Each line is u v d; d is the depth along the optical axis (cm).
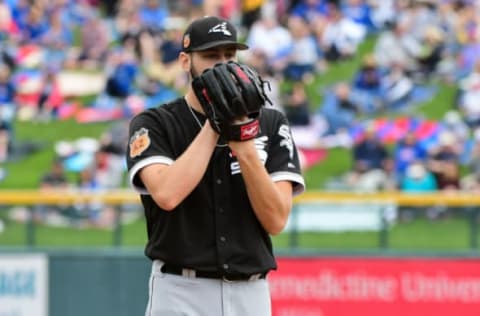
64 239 3494
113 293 3422
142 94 4766
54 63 4953
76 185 4228
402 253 3275
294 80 4791
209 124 1302
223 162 1370
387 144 4406
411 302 3266
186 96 1408
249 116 1293
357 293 3275
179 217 1359
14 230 3491
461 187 4034
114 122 4716
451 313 3247
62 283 3422
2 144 4553
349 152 4394
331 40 4919
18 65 4931
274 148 1408
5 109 4744
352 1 5047
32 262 3422
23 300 3412
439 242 3400
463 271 3247
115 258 3428
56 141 4628
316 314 3278
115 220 3494
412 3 5006
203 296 1365
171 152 1376
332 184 4206
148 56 4862
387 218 3406
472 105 4575
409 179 4047
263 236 1386
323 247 3400
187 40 1372
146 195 1391
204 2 5231
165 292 1378
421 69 4803
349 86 4681
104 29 5062
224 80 1271
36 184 4372
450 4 5022
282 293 3291
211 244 1360
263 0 5031
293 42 4862
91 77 4897
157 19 5131
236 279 1371
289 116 4503
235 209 1366
